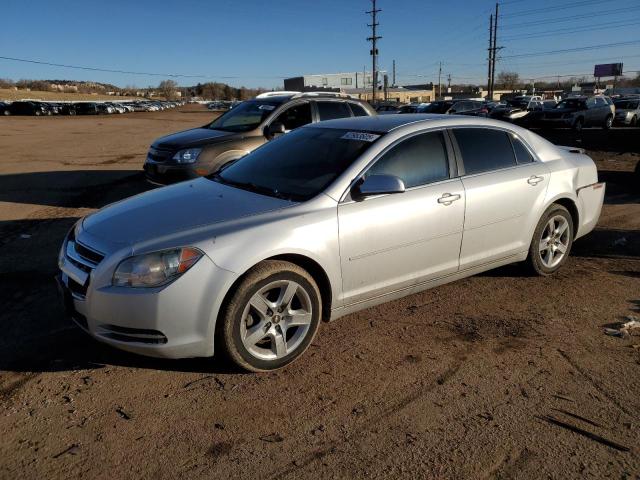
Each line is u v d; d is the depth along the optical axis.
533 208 4.79
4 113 52.50
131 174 12.09
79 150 17.64
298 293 3.52
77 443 2.78
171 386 3.30
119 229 3.43
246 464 2.64
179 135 8.17
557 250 5.19
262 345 3.61
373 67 57.66
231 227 3.35
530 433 2.86
